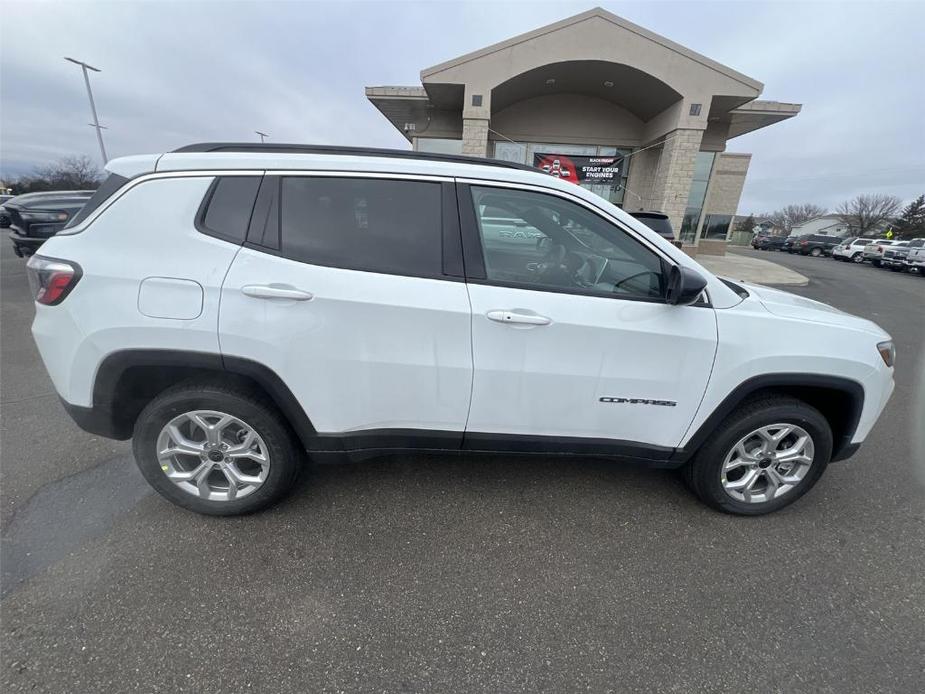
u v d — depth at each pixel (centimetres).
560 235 220
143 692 153
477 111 1186
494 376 213
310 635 176
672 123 1234
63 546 214
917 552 228
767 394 238
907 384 481
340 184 207
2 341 528
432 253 210
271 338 201
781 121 1472
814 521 249
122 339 201
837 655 174
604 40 1145
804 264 2398
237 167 204
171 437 223
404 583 201
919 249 2255
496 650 173
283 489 234
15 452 292
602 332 210
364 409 217
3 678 155
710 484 242
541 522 242
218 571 203
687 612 191
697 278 198
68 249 202
